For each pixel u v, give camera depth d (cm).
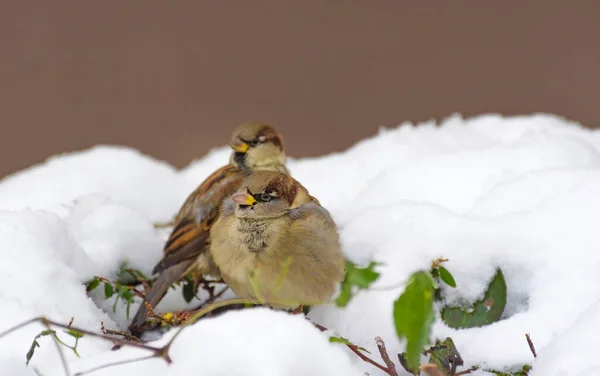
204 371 446
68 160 482
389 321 457
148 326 462
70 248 462
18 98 632
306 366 447
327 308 458
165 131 625
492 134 482
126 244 467
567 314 455
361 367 453
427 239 461
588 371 448
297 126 646
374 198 469
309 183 477
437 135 480
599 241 458
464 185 468
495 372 454
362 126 644
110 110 634
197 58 677
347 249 462
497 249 459
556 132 480
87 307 459
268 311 448
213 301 467
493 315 458
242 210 457
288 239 457
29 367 452
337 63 689
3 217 461
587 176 463
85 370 448
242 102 655
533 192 463
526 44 672
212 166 486
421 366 451
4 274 457
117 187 480
